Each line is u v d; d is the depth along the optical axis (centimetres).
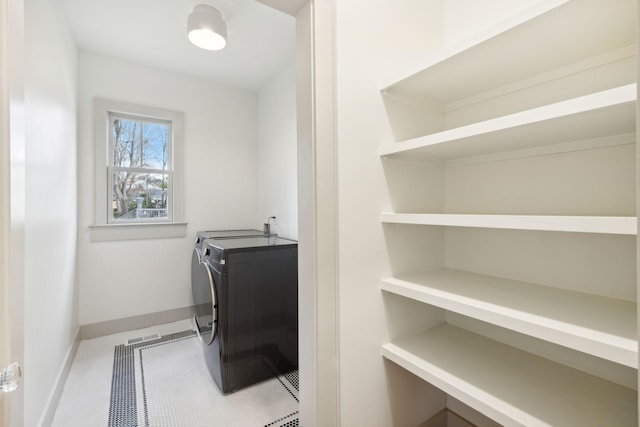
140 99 246
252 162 302
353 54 103
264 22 190
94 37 208
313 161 95
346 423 103
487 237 121
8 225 53
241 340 168
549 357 103
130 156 249
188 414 149
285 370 185
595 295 92
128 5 174
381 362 113
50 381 146
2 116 52
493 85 109
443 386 91
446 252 137
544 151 101
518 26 72
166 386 172
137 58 236
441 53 90
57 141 161
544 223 71
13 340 54
